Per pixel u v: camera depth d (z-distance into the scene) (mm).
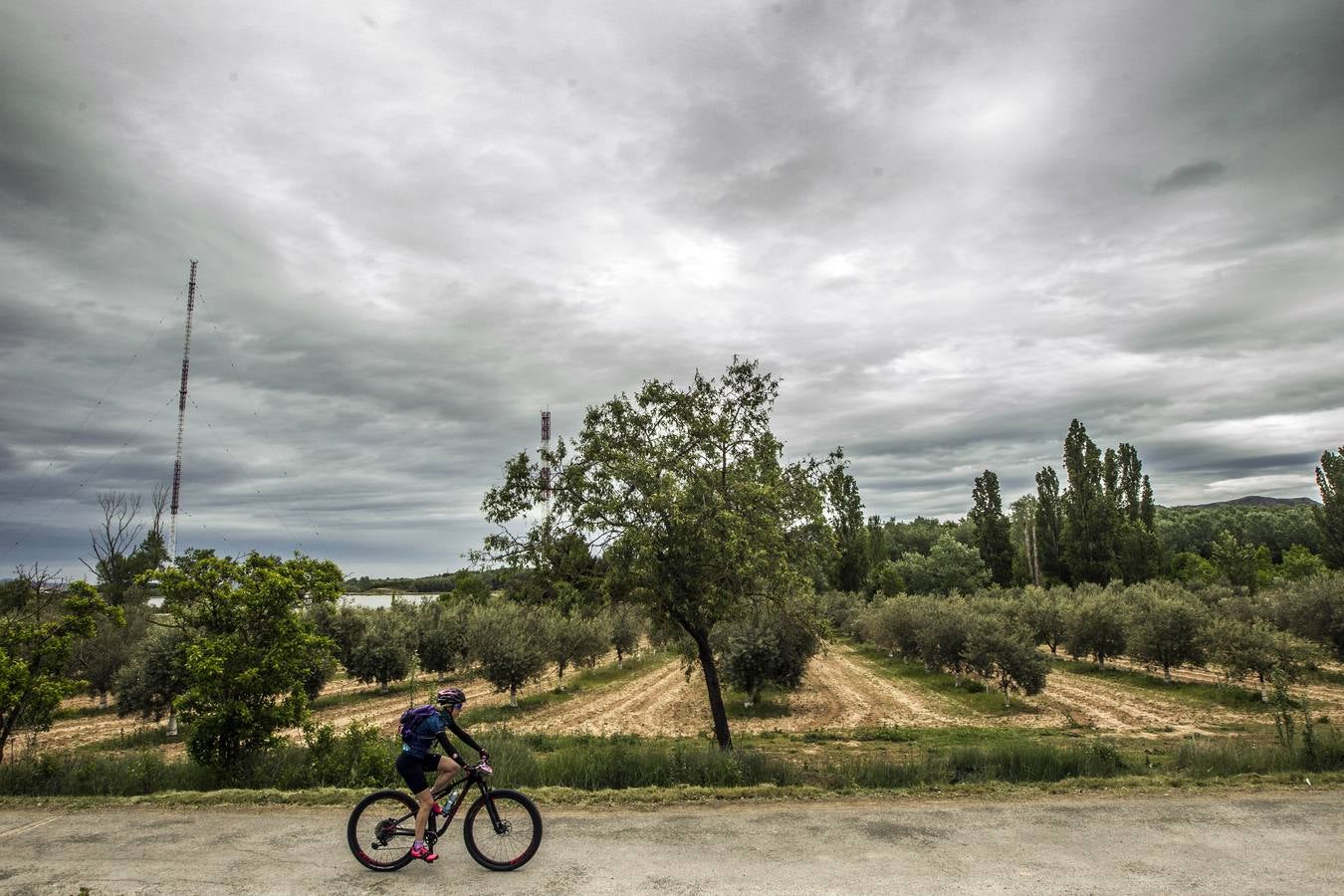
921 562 78062
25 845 8188
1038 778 13078
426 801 7059
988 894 6613
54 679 14336
